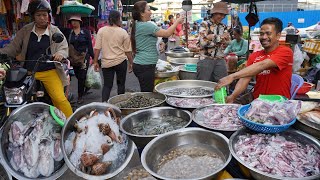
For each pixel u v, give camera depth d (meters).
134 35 4.13
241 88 2.72
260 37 2.73
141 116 2.43
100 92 6.71
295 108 1.79
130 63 5.23
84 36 5.59
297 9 21.34
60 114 2.28
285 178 1.34
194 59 5.78
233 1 5.52
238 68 5.23
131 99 3.01
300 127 1.80
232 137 1.75
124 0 14.14
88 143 1.97
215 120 2.10
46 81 3.50
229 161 1.59
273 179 1.36
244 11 16.33
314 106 1.93
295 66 5.85
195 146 1.94
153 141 1.85
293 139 1.75
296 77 3.24
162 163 1.79
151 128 2.25
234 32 6.47
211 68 4.52
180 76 4.85
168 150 1.91
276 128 1.67
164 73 4.52
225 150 1.76
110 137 2.04
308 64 6.63
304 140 1.71
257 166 1.50
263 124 1.69
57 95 3.58
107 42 4.88
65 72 3.67
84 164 1.86
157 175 1.53
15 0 4.82
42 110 2.24
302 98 3.42
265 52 2.85
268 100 1.92
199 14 27.38
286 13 19.36
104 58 4.94
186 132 1.96
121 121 2.23
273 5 21.02
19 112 2.13
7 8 4.81
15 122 2.12
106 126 2.04
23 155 2.04
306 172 1.46
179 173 1.66
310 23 19.36
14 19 5.19
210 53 4.52
